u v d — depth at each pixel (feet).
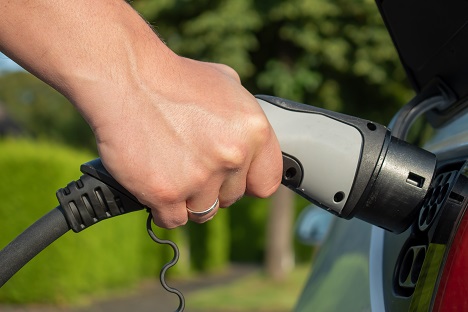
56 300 32.86
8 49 3.14
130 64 3.13
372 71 30.78
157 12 30.71
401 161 3.65
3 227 31.48
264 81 31.99
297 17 30.68
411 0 4.06
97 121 3.12
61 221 3.56
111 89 3.11
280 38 32.04
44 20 3.09
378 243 4.46
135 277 40.37
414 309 3.29
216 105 3.16
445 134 4.34
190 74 3.21
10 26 3.09
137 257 40.86
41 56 3.11
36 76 3.19
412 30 4.28
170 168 3.11
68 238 33.01
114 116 3.11
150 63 3.16
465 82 4.14
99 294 35.58
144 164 3.11
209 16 29.89
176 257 3.51
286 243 41.16
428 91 4.44
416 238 3.73
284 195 41.24
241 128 3.14
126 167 3.12
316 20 30.71
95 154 37.58
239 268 52.49
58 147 34.60
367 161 3.61
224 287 39.58
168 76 3.17
